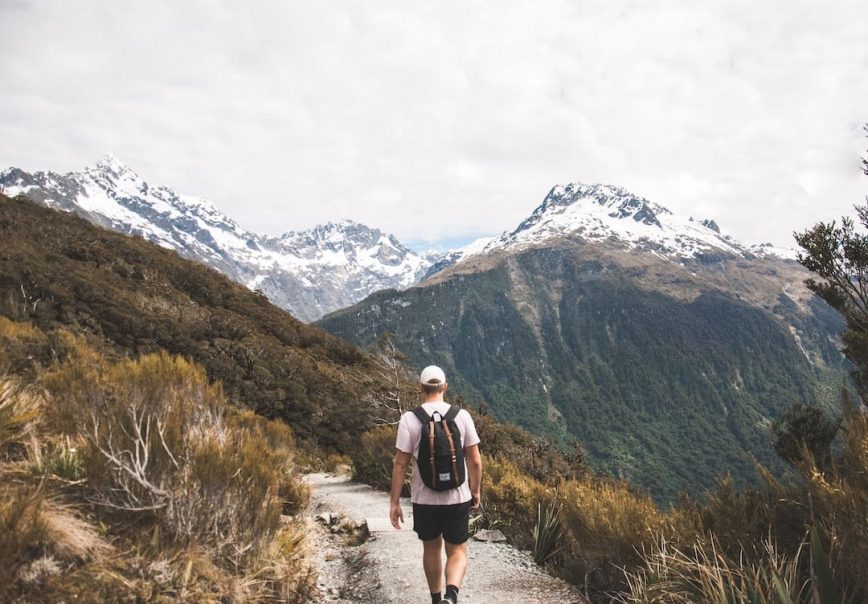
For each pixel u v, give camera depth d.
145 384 4.64
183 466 3.82
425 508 3.80
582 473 15.27
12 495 3.02
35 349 9.02
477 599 4.43
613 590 4.49
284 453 10.77
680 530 3.96
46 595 2.54
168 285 43.66
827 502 2.88
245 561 3.79
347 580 5.04
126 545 3.24
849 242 6.68
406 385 24.34
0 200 44.53
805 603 2.85
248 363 30.34
